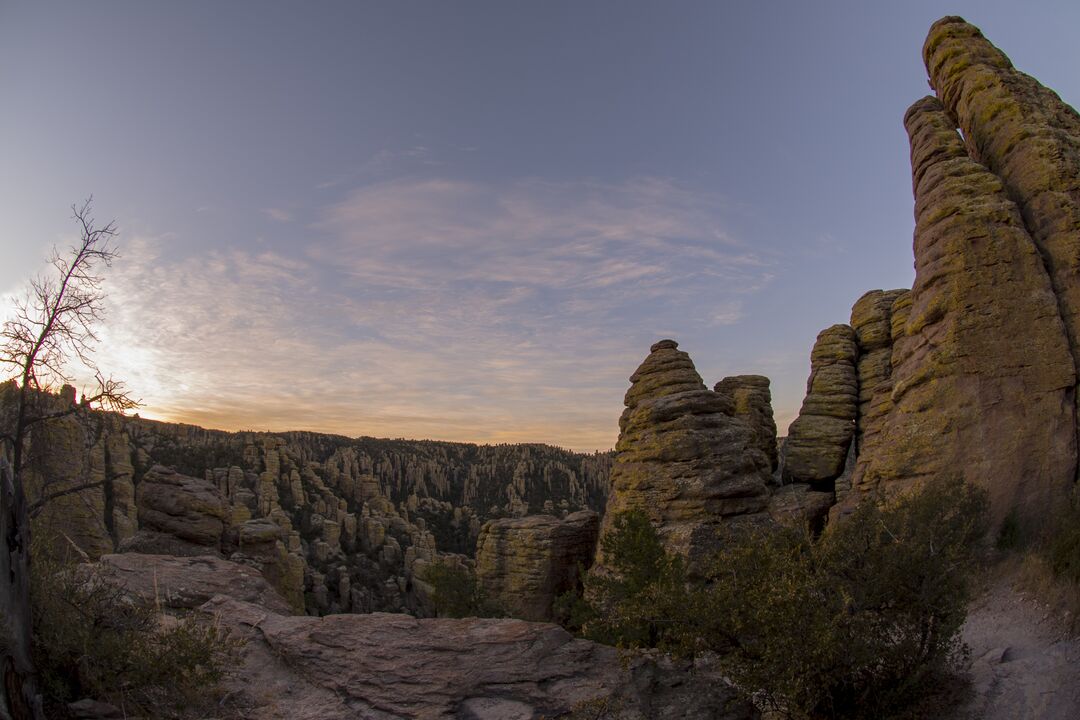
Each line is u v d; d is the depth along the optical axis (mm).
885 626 10164
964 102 24219
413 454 181250
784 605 9328
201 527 26328
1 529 8000
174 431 123125
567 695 10438
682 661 11125
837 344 38844
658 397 34562
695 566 26203
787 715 9688
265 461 109750
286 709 10430
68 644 9039
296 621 13242
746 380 44281
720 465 30297
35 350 9844
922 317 21438
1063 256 19812
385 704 10445
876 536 10812
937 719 9984
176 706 9797
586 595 21156
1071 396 18562
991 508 17969
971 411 19312
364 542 99062
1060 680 9922
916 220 23703
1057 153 20891
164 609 13727
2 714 7426
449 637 12031
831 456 35875
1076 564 12828
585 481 165625
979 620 13508
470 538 129375
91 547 21578
